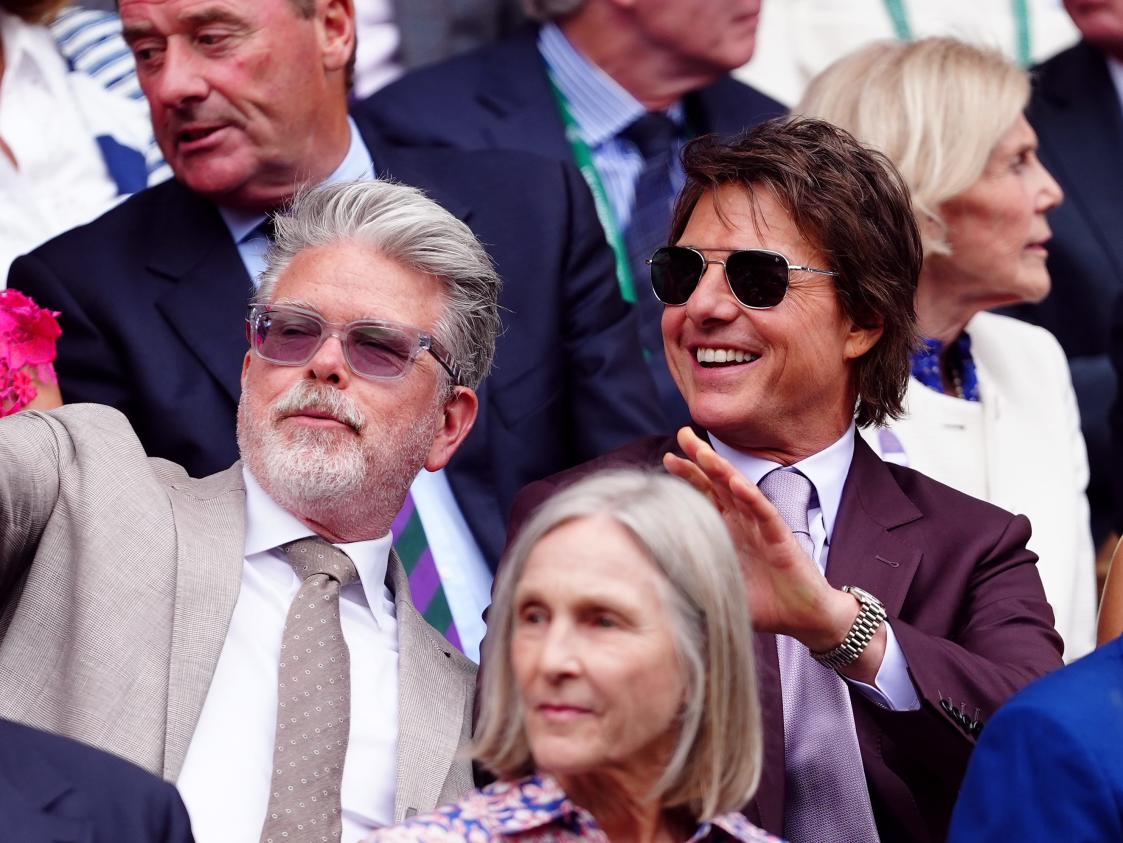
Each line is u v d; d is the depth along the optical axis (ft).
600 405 55.42
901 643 38.45
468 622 51.55
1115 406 64.03
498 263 55.52
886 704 38.73
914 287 43.86
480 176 56.80
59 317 51.88
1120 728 31.78
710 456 35.70
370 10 66.13
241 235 53.52
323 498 42.39
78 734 38.58
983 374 58.29
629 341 56.75
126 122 63.36
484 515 52.80
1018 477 56.65
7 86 61.52
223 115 52.16
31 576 40.29
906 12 68.90
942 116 56.54
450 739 41.47
